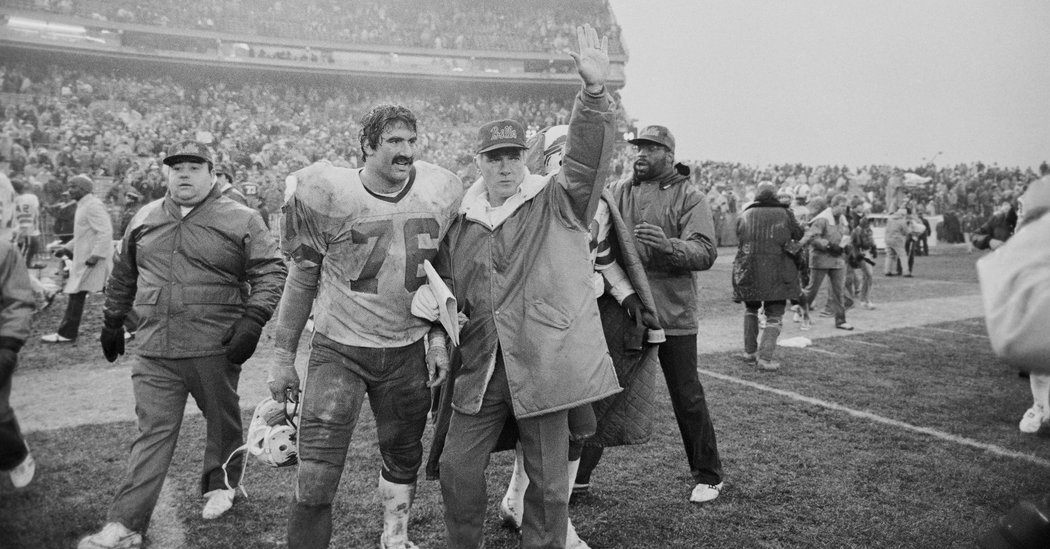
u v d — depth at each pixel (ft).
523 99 99.91
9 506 7.56
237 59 80.33
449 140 86.58
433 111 91.71
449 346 8.68
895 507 10.76
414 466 8.97
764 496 11.21
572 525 9.79
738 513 10.55
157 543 9.30
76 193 22.21
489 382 7.98
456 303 7.94
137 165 57.67
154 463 9.18
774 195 20.30
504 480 12.01
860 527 10.04
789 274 20.24
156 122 71.92
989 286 4.65
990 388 18.67
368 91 91.30
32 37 66.54
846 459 12.95
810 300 28.50
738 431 14.66
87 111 67.82
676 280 10.94
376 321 8.22
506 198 8.13
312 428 8.09
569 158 7.96
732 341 26.04
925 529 9.95
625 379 10.02
